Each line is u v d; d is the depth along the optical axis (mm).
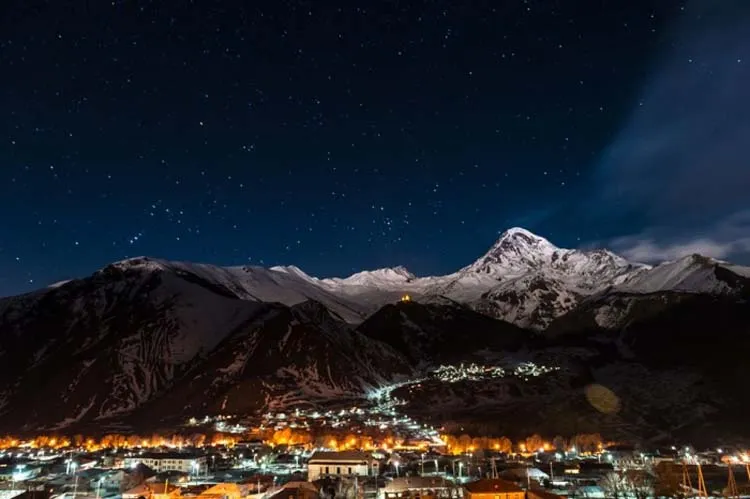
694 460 179500
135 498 119875
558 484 131625
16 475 152000
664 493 118250
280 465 183875
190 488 127375
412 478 128000
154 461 176500
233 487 119250
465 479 138500
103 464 180875
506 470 145375
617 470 139875
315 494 116500
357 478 138750
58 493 125125
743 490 118688
